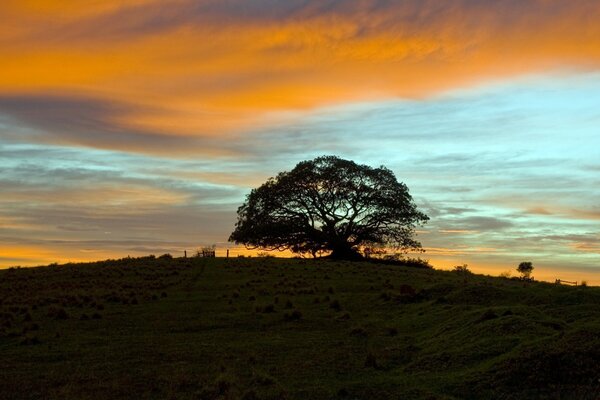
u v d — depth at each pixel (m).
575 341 12.09
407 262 58.97
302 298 26.34
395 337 17.38
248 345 16.50
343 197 58.81
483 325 15.23
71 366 14.23
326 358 14.77
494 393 10.91
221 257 50.06
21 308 24.08
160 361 14.62
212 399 11.34
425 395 11.00
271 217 60.75
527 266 42.16
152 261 45.22
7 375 13.38
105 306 24.70
